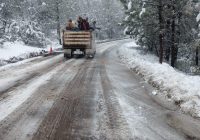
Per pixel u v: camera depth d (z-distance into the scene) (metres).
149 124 6.68
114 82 11.78
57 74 13.63
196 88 8.77
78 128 6.38
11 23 34.75
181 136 6.02
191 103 7.88
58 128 6.36
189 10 23.27
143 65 15.43
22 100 8.62
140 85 11.27
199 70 19.91
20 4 39.75
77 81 11.84
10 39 30.41
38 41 36.66
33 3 46.03
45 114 7.32
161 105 8.33
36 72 14.21
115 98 9.04
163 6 22.69
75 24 25.42
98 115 7.29
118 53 29.22
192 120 7.04
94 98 9.01
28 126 6.47
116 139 5.79
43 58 21.88
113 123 6.71
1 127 6.39
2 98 8.83
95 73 14.20
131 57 22.64
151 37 29.83
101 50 33.44
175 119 7.09
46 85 10.88
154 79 11.52
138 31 31.73
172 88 9.54
